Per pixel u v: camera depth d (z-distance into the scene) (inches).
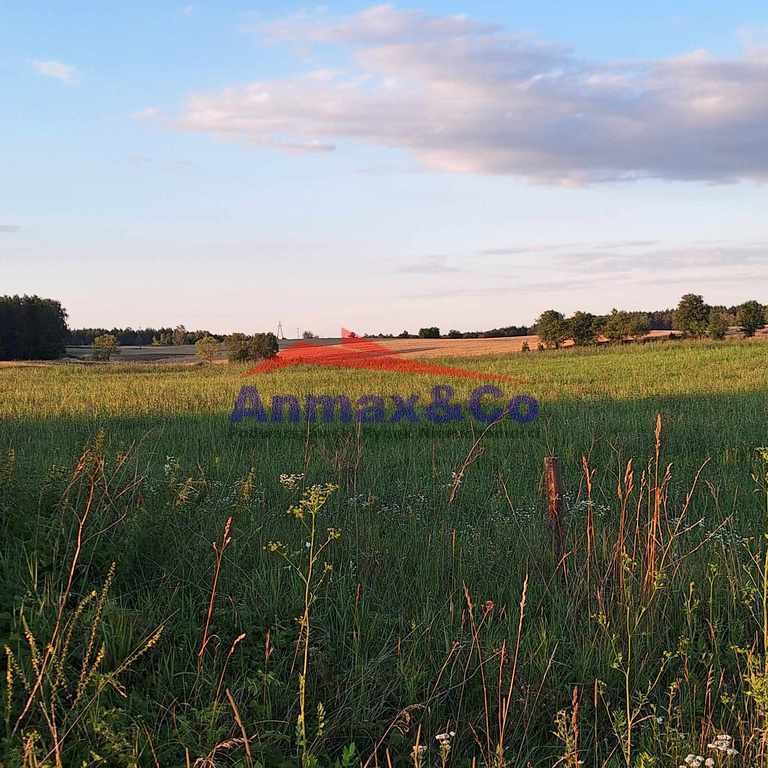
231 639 195.6
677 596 210.4
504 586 227.1
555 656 189.8
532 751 157.6
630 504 311.7
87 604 192.2
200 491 285.6
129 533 232.1
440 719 168.9
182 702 169.3
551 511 237.0
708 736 154.9
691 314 4119.1
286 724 162.2
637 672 179.0
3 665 169.8
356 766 154.2
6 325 4330.7
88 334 6077.8
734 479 382.3
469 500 337.7
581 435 558.6
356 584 221.8
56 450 443.5
